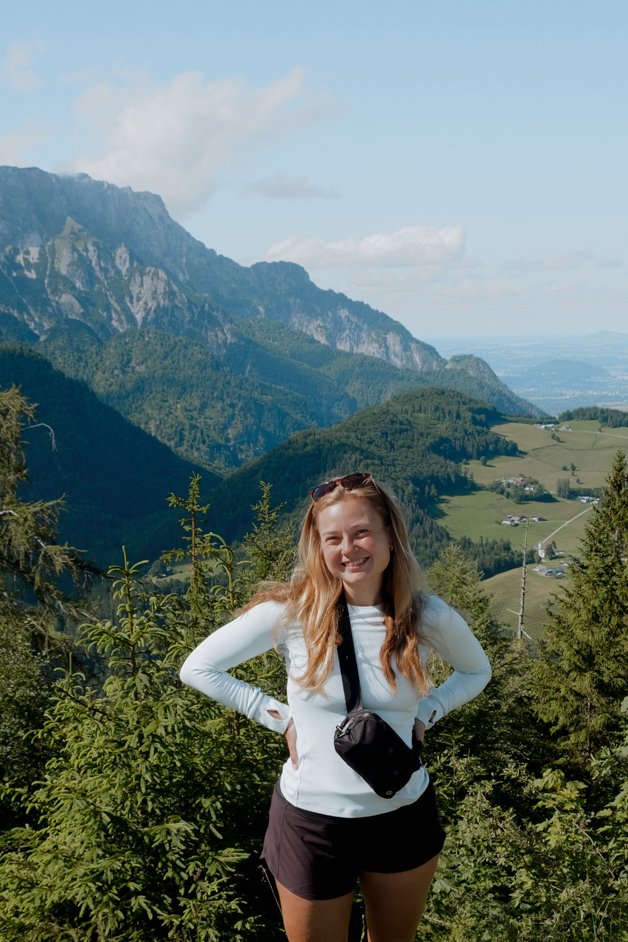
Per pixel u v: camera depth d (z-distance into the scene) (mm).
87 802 4641
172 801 4922
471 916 4176
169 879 4766
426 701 2287
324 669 2088
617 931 3645
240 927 4547
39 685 9289
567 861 4426
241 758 5422
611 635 17797
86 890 4363
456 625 2232
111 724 4949
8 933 4566
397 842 2104
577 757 17578
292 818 2131
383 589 2199
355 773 2068
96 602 15328
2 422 15211
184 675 2242
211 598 6391
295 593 2213
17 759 8070
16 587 14898
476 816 4988
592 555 18688
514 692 19203
